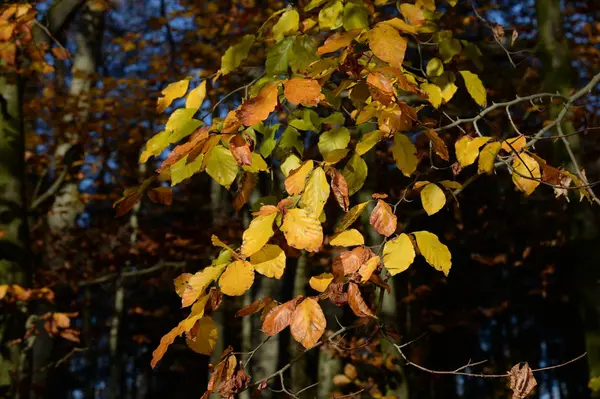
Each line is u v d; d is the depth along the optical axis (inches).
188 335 53.6
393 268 52.4
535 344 589.9
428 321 380.8
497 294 485.7
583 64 255.4
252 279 50.1
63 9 188.1
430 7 75.4
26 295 163.3
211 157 59.7
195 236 354.3
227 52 66.7
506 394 447.5
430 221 378.0
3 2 151.5
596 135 166.7
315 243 50.1
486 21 100.6
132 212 391.5
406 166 63.0
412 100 112.0
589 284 179.8
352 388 220.8
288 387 251.4
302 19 81.0
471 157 63.7
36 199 256.8
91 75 353.1
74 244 320.8
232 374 56.4
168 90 64.5
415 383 294.2
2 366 163.9
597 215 184.9
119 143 357.1
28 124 351.3
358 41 57.7
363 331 67.0
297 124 68.0
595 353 176.4
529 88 226.4
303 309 51.3
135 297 576.4
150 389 636.1
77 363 695.7
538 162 63.9
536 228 366.0
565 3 319.3
